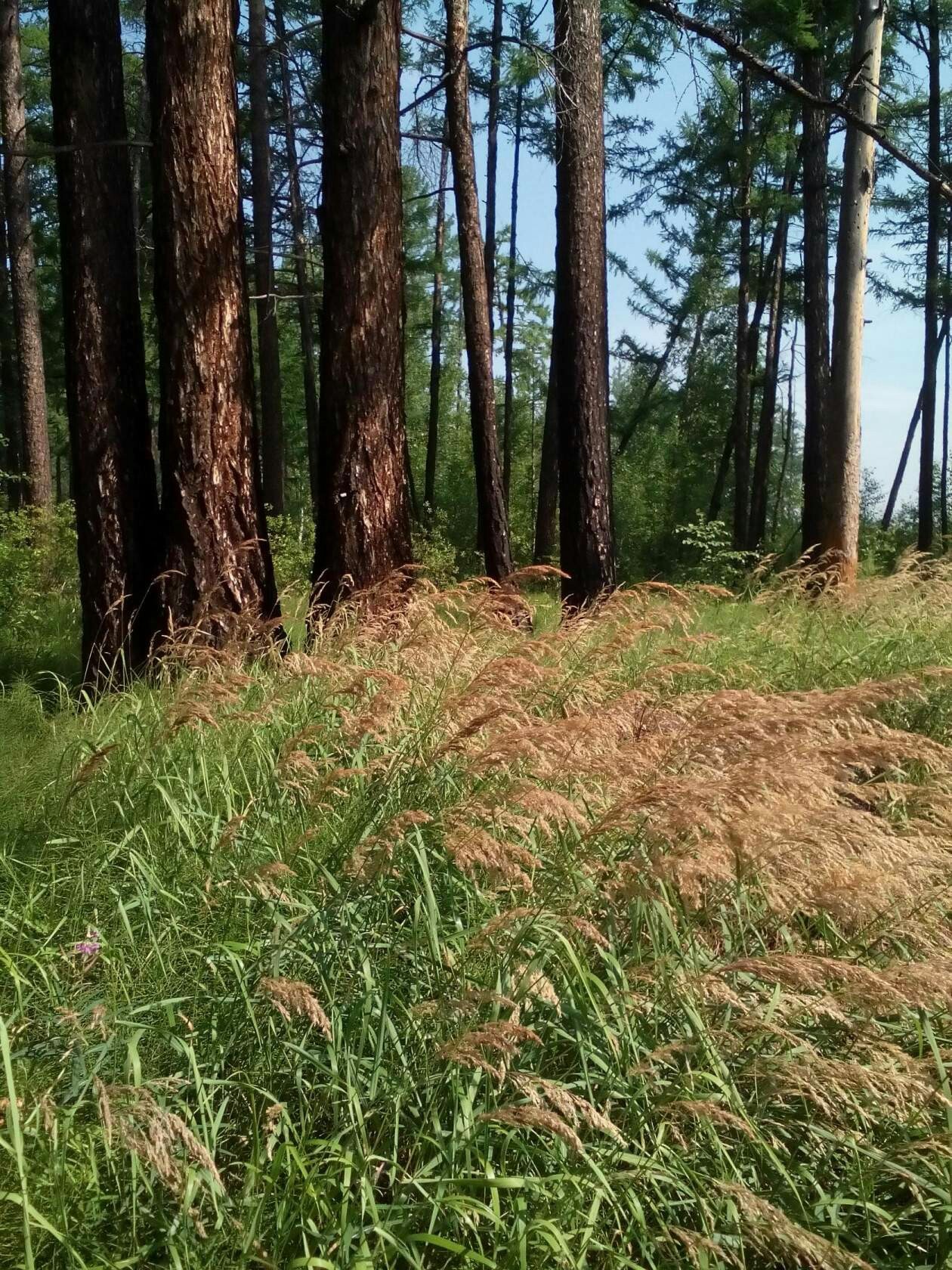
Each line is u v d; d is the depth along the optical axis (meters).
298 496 36.53
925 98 22.97
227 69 8.14
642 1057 3.38
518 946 3.51
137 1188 2.93
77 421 8.50
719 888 3.96
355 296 8.67
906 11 21.03
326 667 5.24
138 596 8.60
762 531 26.91
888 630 8.62
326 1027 3.02
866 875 3.64
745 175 23.56
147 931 3.92
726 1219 2.94
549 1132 3.16
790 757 4.04
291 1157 2.94
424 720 5.25
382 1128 3.11
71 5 8.30
